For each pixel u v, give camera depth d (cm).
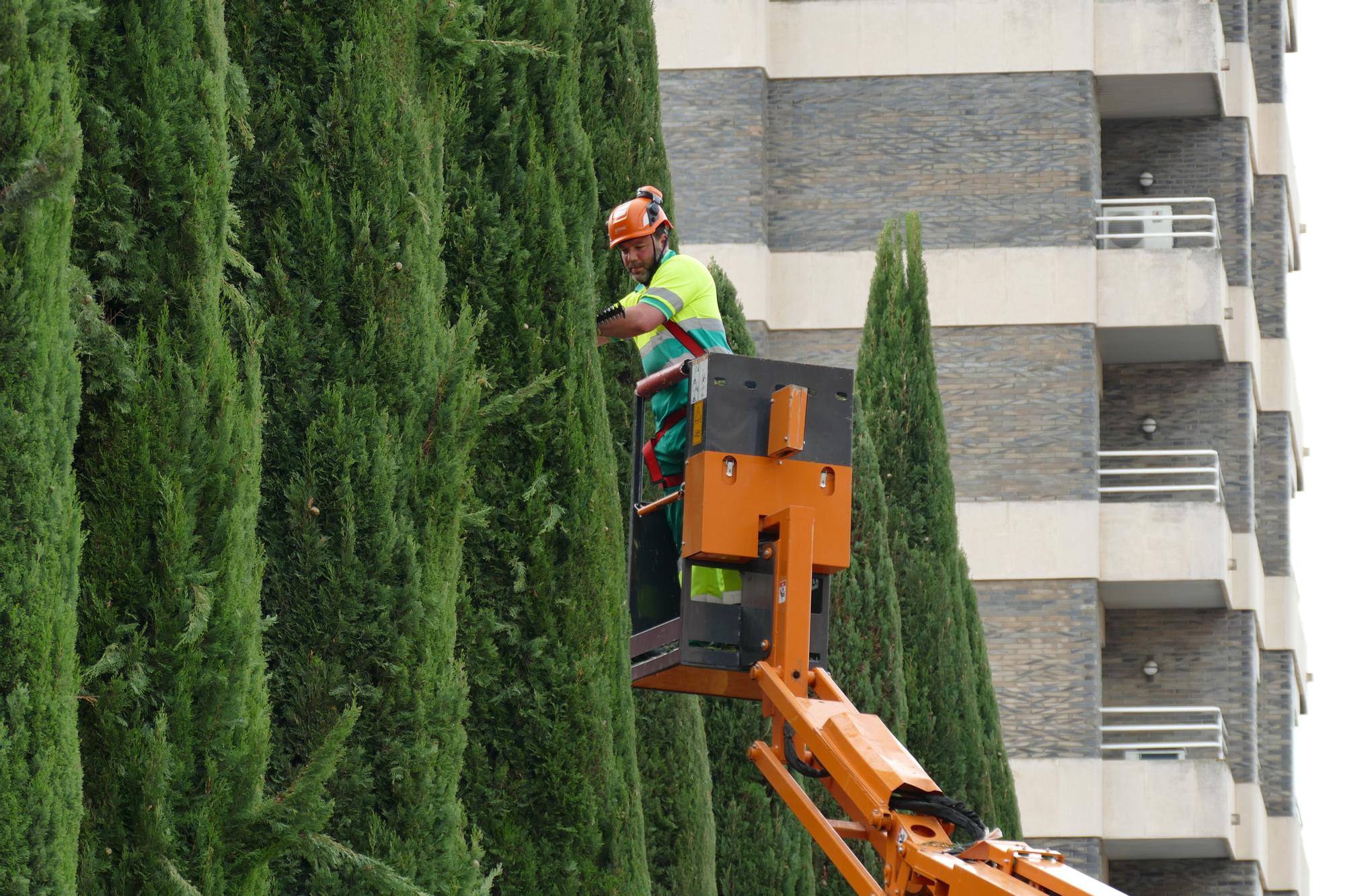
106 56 1514
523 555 2066
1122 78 5950
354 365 1762
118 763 1438
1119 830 5403
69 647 1315
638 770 2302
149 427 1481
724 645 1852
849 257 5759
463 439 1836
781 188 5828
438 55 1966
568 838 2019
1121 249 5825
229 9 1816
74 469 1478
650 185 2631
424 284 1808
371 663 1723
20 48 1318
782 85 5891
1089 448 5638
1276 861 6850
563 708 2038
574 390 2116
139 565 1469
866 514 3453
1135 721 6025
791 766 1777
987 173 5806
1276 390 7088
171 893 1422
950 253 5756
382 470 1738
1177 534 5616
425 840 1719
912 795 1689
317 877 1650
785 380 1842
